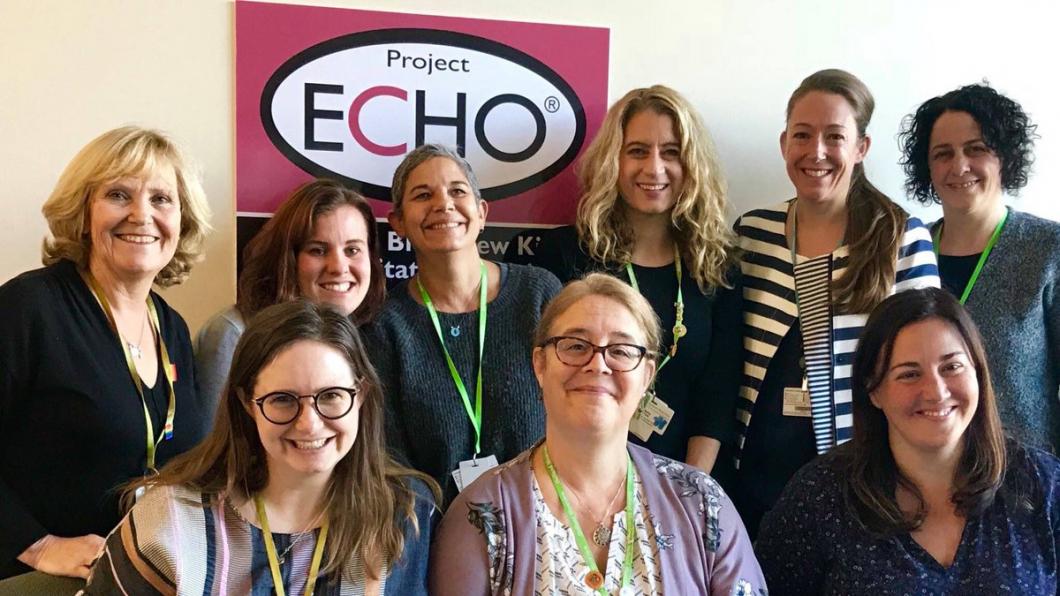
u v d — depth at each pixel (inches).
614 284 66.9
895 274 90.8
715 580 64.5
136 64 95.4
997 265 100.0
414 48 101.6
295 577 57.7
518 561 61.6
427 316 84.8
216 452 59.1
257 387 56.7
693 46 108.8
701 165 94.0
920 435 66.6
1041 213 119.4
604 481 66.1
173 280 81.4
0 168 93.6
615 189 95.6
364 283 83.1
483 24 103.0
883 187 116.6
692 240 95.0
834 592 69.9
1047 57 118.6
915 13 114.8
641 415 93.5
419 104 102.3
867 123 94.3
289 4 98.2
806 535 72.4
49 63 93.7
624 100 95.6
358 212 83.8
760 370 94.3
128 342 74.5
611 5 106.1
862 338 70.4
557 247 99.1
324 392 56.5
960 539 67.9
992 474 67.1
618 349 63.5
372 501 59.9
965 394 65.7
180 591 54.4
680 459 96.3
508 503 63.7
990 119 97.9
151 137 74.2
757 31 110.4
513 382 83.0
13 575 70.5
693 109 95.7
